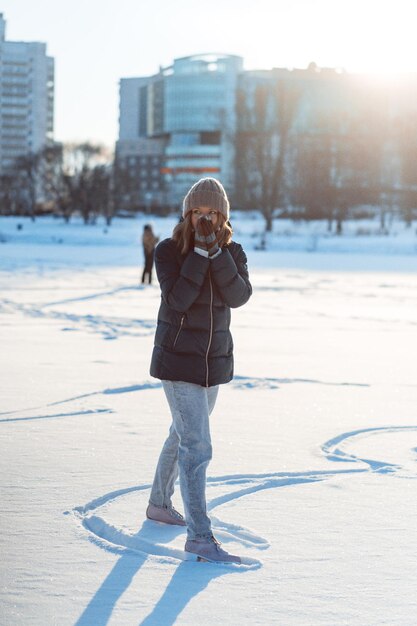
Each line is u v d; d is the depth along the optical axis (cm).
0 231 9412
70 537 546
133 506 610
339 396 1060
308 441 811
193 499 525
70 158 12562
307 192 11181
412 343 1638
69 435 827
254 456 752
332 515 595
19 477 677
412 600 454
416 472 708
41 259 5169
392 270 4769
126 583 475
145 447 779
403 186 13288
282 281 3659
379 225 11588
